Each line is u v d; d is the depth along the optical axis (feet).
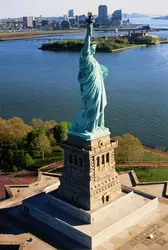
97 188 341.82
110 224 330.95
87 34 317.42
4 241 329.72
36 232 344.08
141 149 538.88
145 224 349.82
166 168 505.66
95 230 323.16
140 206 359.46
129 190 377.09
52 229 346.74
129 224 346.13
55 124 628.69
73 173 350.43
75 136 345.31
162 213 368.07
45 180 460.55
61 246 323.16
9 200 404.98
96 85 325.21
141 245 320.50
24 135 574.15
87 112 337.11
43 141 529.86
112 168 358.02
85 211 334.24
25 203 374.02
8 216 374.02
